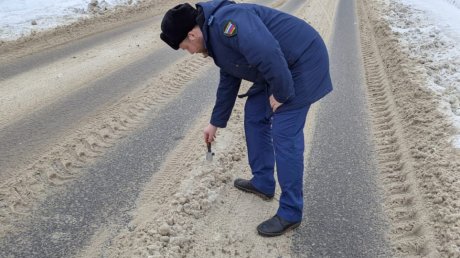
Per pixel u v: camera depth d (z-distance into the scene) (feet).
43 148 14.43
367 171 14.06
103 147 14.83
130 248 10.23
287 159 10.18
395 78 22.35
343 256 10.47
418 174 13.50
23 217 11.23
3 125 15.89
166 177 13.19
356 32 33.83
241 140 15.64
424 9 43.24
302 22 9.80
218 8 9.12
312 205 12.24
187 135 15.96
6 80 20.35
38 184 12.59
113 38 28.53
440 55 26.12
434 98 19.12
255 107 11.21
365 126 17.30
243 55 9.21
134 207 11.80
